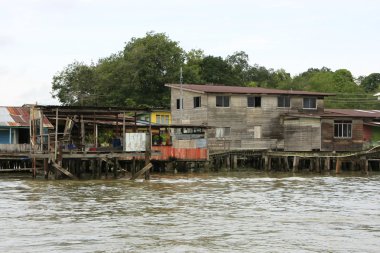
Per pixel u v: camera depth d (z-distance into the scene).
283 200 28.78
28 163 47.19
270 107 58.03
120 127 49.16
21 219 22.19
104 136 53.69
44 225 20.84
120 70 80.94
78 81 84.69
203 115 55.91
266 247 17.31
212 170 52.28
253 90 58.78
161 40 81.94
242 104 56.97
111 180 40.16
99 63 91.38
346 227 20.69
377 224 21.36
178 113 60.03
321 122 54.38
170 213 23.89
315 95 59.09
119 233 19.34
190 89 57.06
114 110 39.47
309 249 17.09
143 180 40.47
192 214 23.62
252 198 29.55
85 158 40.19
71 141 42.75
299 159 53.25
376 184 38.84
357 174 49.34
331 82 100.62
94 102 81.56
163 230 19.91
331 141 54.72
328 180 42.28
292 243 17.88
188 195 30.80
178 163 50.22
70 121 42.22
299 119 56.22
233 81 92.94
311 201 28.42
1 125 48.66
